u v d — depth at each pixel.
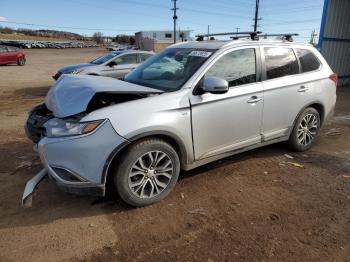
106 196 3.89
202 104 3.87
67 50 61.50
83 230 3.28
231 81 4.20
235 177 4.45
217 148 4.18
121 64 11.45
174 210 3.64
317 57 5.40
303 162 5.02
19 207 3.67
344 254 2.96
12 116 7.80
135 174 3.53
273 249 3.01
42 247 3.03
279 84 4.67
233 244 3.08
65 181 3.29
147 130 3.44
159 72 4.36
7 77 16.53
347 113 8.59
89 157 3.23
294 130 5.14
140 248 3.03
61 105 3.52
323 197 3.96
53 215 3.53
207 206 3.72
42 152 3.32
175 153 3.76
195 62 4.11
